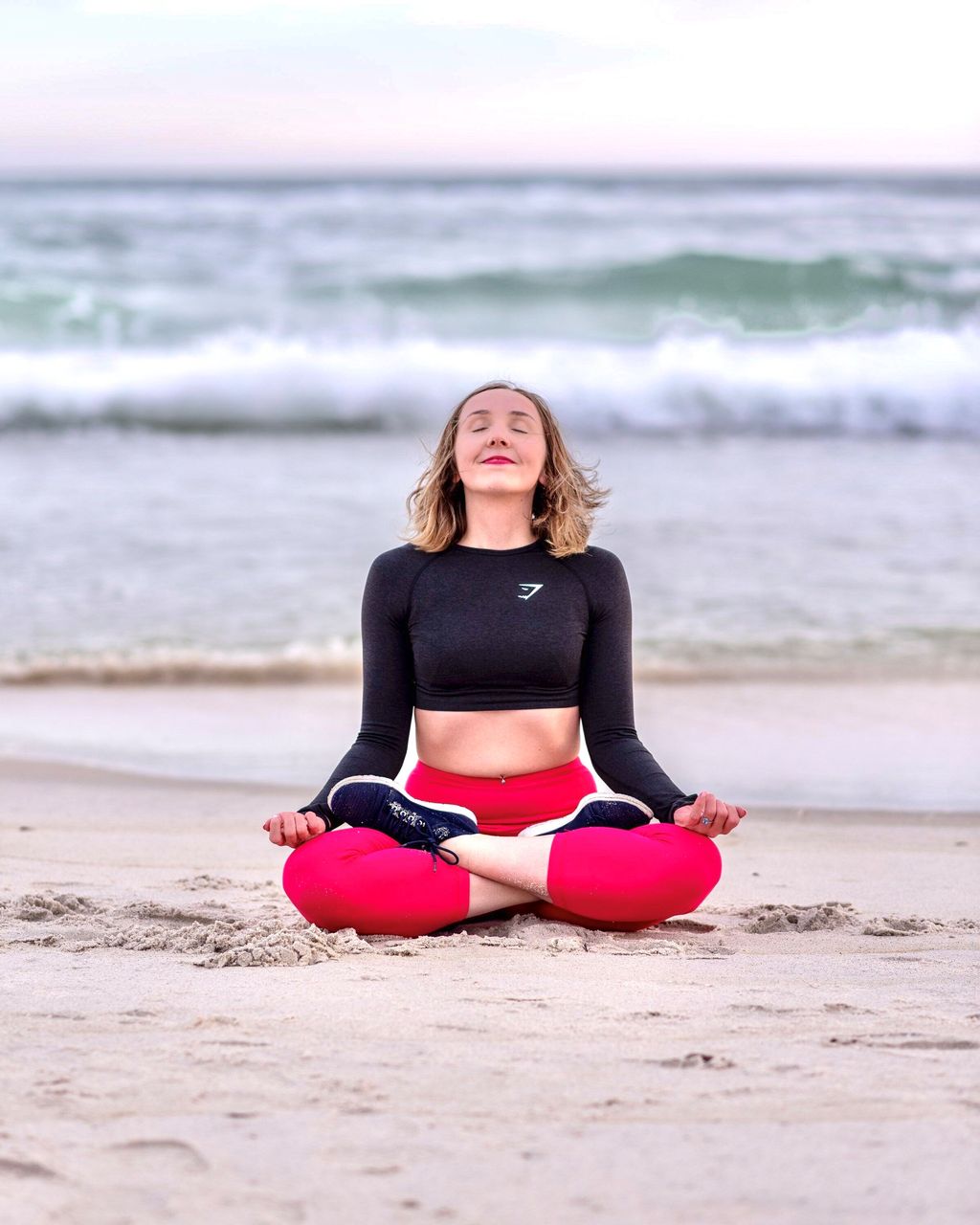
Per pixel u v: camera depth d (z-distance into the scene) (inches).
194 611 365.7
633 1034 99.6
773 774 248.8
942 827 216.7
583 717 156.9
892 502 499.5
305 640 344.2
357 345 748.6
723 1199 69.7
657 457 598.9
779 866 189.0
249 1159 74.6
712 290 828.6
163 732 281.3
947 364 735.7
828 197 1331.2
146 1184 71.4
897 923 148.2
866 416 684.7
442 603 153.5
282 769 255.6
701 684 310.7
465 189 1395.2
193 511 476.4
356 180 1464.1
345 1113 81.7
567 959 127.6
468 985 115.3
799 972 122.3
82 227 1059.9
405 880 140.4
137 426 655.1
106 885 171.0
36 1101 83.5
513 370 716.7
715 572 403.2
